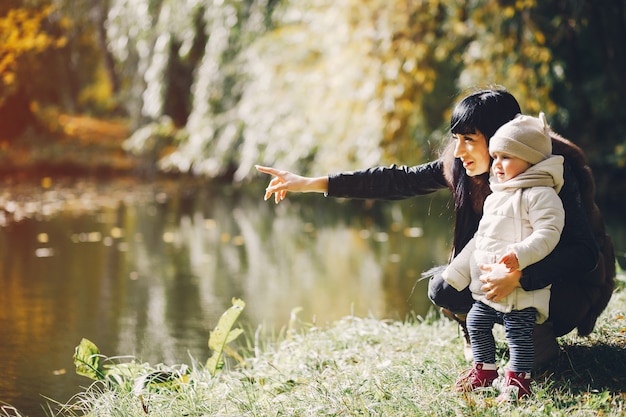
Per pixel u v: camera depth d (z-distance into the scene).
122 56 18.77
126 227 13.81
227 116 18.08
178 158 18.56
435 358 4.44
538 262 3.62
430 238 12.73
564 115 13.95
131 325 7.38
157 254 11.25
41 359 6.25
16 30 15.20
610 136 15.34
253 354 6.47
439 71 14.34
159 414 4.04
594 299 4.02
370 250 11.61
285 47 16.12
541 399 3.64
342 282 9.34
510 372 3.69
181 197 18.41
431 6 11.44
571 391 3.77
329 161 14.07
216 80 17.69
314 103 14.38
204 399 4.24
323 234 13.32
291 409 3.84
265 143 16.77
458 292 4.03
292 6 16.05
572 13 11.45
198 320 7.59
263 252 11.51
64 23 22.50
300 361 4.91
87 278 9.54
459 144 3.92
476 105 3.87
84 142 25.56
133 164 23.56
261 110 16.50
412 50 11.40
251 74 16.98
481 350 3.81
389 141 12.96
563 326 4.01
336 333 5.65
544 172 3.62
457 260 3.89
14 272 9.85
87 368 4.79
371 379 4.12
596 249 3.71
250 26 17.20
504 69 11.80
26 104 24.03
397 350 4.93
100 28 23.25
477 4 11.57
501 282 3.57
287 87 16.19
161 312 7.90
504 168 3.67
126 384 4.58
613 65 12.43
